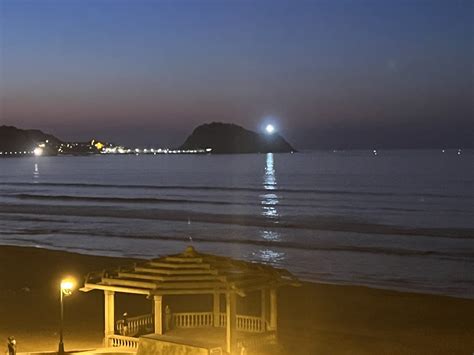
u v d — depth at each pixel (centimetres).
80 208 10844
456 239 7144
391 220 8831
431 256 6088
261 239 7212
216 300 2930
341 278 5109
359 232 7712
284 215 9538
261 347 2677
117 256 6206
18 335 3181
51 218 9500
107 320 2745
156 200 12088
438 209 10050
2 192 14638
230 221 8881
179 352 2311
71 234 7812
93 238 7456
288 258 6019
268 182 16638
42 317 3581
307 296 4244
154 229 8162
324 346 3069
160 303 2578
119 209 10631
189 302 3878
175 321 2942
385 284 4888
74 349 2852
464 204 10681
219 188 14888
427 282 4950
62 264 5419
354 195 12488
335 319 3647
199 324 2936
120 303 3916
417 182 15338
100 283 2714
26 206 11275
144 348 2392
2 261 5553
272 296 2758
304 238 7281
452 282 4953
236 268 2698
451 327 3484
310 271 5388
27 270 5144
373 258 5997
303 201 11569
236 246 6750
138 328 2852
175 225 8531
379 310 3869
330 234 7581
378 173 19525
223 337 2708
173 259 2677
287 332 3334
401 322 3581
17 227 8544
